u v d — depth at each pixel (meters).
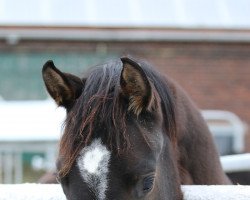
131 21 15.42
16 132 9.84
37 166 10.05
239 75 14.86
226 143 13.05
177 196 3.71
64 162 3.16
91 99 3.28
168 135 3.65
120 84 3.31
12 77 14.36
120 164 3.10
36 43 14.41
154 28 14.46
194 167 4.20
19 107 10.34
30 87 14.43
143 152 3.21
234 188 3.81
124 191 3.07
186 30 14.53
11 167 9.98
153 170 3.20
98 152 3.12
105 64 3.57
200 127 4.28
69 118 3.29
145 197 3.17
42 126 9.93
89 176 3.08
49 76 3.38
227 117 13.16
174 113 3.76
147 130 3.33
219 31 14.62
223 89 14.82
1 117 10.09
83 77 3.57
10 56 14.36
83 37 14.34
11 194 3.84
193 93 14.76
